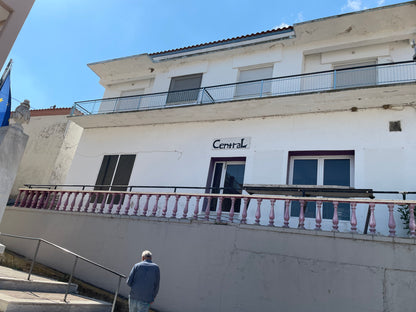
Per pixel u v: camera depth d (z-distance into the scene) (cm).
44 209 1024
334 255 629
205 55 1350
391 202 626
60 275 888
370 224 630
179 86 1403
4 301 502
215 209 1088
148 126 1332
